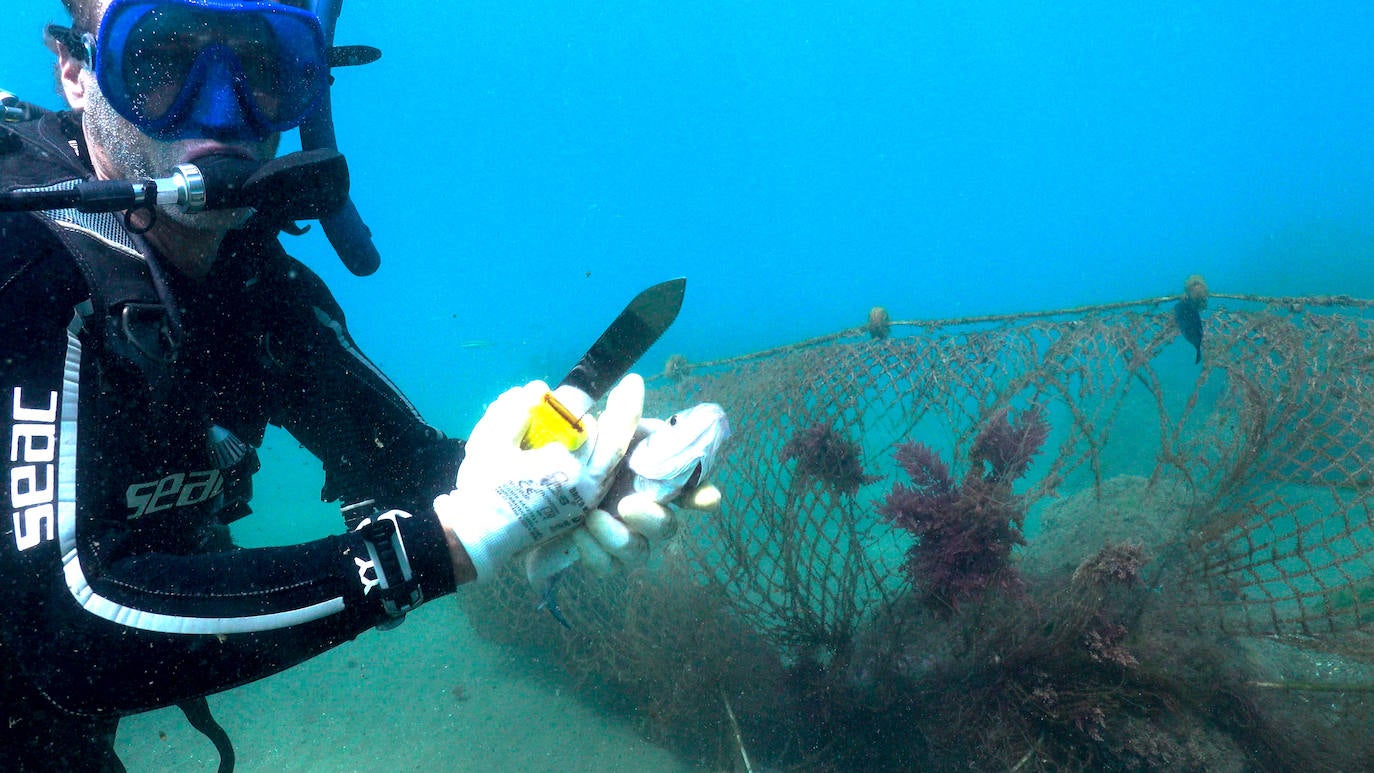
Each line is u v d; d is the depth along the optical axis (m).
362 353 1.63
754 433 2.78
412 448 1.58
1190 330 2.48
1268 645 2.98
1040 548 3.31
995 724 2.64
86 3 1.06
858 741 2.95
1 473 0.77
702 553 2.77
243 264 1.30
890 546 3.55
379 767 3.42
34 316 0.84
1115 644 2.44
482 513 0.85
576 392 0.92
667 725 3.27
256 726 3.82
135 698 0.77
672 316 0.98
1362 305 2.66
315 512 7.25
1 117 1.28
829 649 2.93
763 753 3.11
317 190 0.99
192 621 0.78
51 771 1.07
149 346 0.96
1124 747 2.49
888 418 2.82
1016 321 3.13
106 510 0.90
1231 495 2.43
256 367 1.37
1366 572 2.98
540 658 4.12
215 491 1.37
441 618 4.87
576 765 3.28
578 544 0.90
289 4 1.26
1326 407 2.30
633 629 3.04
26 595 0.75
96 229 0.96
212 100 1.08
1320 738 2.49
